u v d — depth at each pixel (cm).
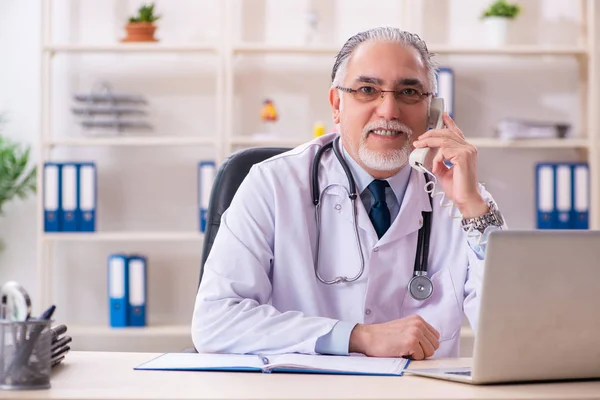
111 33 394
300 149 191
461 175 163
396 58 174
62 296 396
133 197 397
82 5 393
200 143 373
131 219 397
